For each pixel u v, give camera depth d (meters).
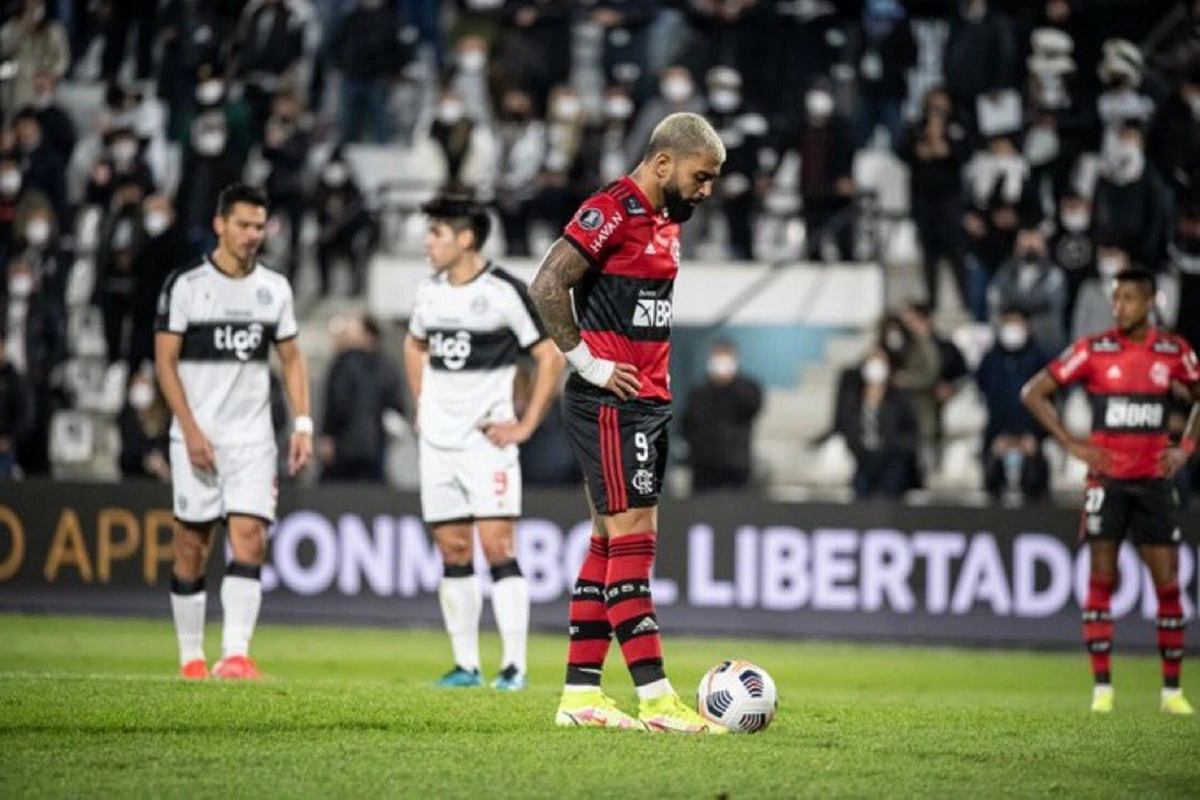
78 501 53.56
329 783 19.48
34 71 68.25
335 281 66.19
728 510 53.38
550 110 64.88
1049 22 65.88
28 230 62.69
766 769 20.56
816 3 66.19
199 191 62.62
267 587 53.41
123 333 61.03
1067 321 60.53
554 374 34.44
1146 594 52.47
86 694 25.31
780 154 64.38
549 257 22.39
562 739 22.28
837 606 53.06
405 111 69.44
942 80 65.94
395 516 53.12
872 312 63.12
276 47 66.81
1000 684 44.97
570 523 53.06
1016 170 62.28
